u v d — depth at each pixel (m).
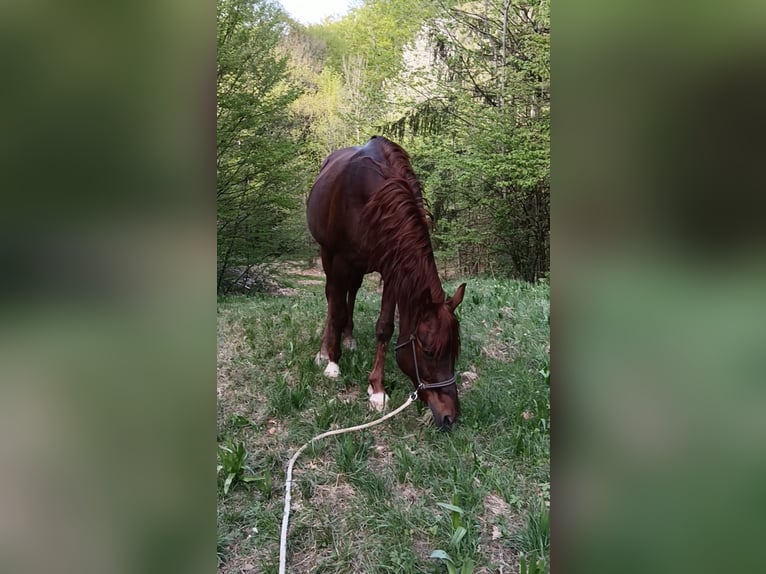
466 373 3.13
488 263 8.30
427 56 8.69
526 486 2.08
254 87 6.90
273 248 7.93
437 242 8.46
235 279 7.80
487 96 7.66
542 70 6.62
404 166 2.71
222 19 6.34
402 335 2.42
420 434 2.49
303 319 4.45
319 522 1.91
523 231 7.46
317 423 2.58
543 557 1.68
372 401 2.81
